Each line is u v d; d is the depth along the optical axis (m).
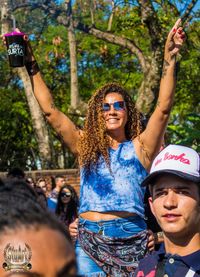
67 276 1.26
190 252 3.11
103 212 4.19
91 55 26.23
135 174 4.25
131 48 15.48
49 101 4.79
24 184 1.47
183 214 3.11
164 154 3.20
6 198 1.36
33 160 31.50
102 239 4.16
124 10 16.33
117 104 4.39
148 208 4.38
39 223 1.26
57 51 21.33
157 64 13.95
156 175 3.15
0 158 31.11
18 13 13.48
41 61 22.11
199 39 15.81
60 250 1.26
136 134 4.47
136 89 25.86
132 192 4.21
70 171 14.89
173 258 3.10
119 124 4.38
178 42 4.33
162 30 14.30
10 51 4.99
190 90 22.11
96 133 4.38
